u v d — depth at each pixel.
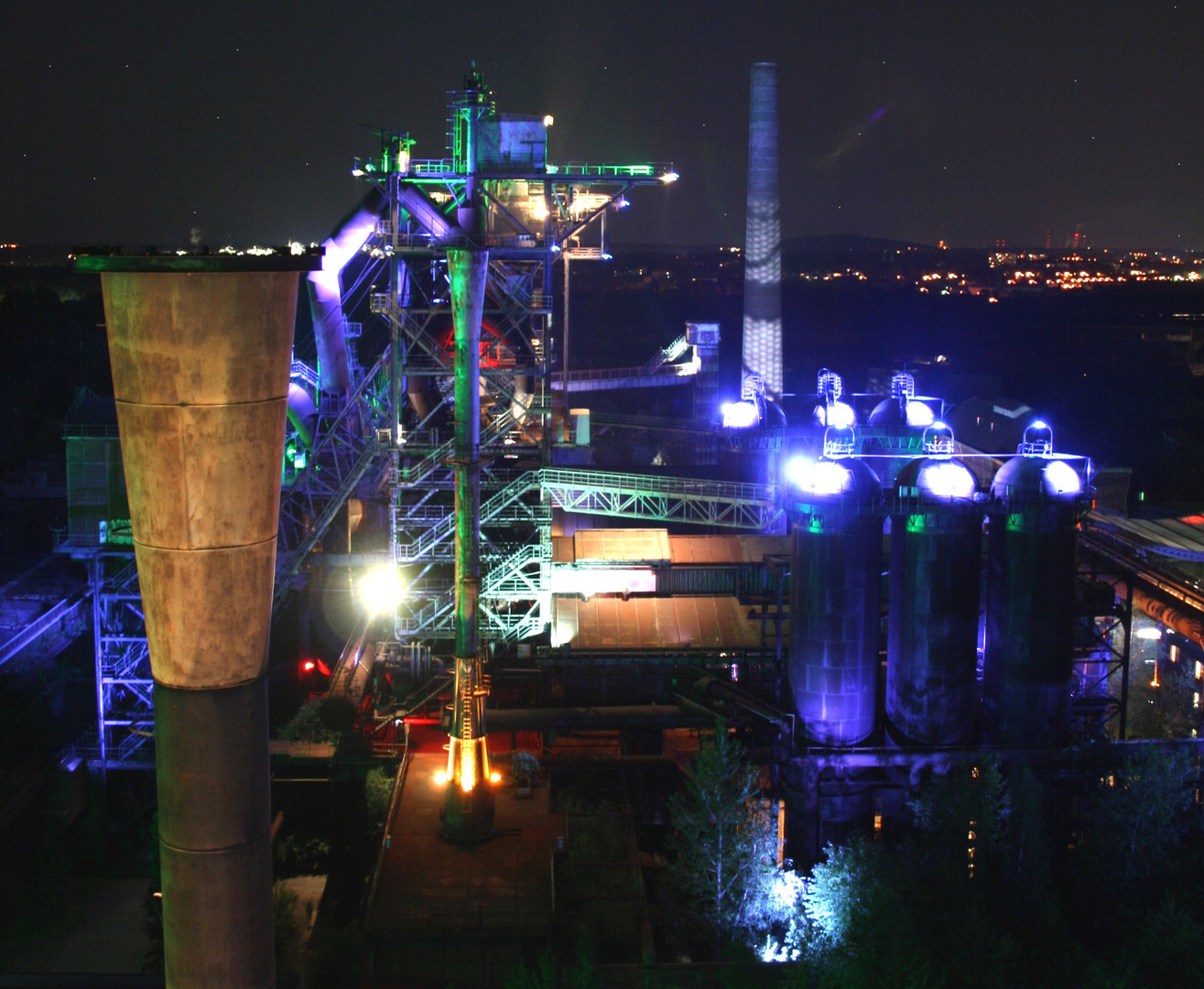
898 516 53.97
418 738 60.34
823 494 52.44
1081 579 63.75
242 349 13.84
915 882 43.22
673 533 89.75
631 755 60.62
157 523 14.29
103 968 48.72
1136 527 76.44
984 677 57.00
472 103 59.94
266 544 14.91
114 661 62.03
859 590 53.12
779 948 46.59
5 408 132.75
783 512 73.31
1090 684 62.94
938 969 38.09
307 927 49.34
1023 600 54.12
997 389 154.62
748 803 49.16
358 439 72.38
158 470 14.03
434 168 61.69
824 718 53.94
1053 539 53.62
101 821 59.22
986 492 55.06
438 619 67.44
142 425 13.92
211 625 14.66
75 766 58.12
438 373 64.88
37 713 61.47
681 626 65.12
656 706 59.16
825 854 54.47
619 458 115.62
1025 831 45.34
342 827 58.38
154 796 63.41
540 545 66.94
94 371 152.25
